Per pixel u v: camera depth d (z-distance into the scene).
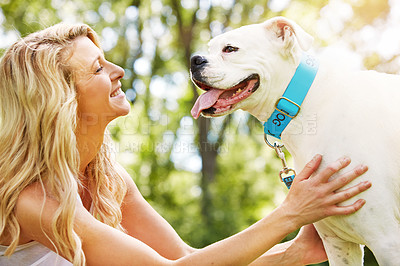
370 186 2.21
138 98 13.55
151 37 13.71
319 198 2.18
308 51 2.58
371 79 2.44
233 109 2.62
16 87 2.41
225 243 2.22
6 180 2.33
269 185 14.42
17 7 12.45
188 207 14.48
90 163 2.78
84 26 2.63
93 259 2.21
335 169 2.20
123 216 2.94
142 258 2.19
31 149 2.35
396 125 2.29
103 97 2.52
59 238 2.19
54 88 2.38
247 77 2.56
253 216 13.68
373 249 2.26
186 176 15.18
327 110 2.38
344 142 2.29
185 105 13.84
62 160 2.29
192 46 13.75
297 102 2.45
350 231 2.36
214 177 12.94
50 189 2.32
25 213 2.25
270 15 12.60
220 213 11.77
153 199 14.74
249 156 14.68
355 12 10.86
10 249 2.26
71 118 2.36
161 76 13.98
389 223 2.22
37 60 2.42
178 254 2.86
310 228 2.84
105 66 2.62
